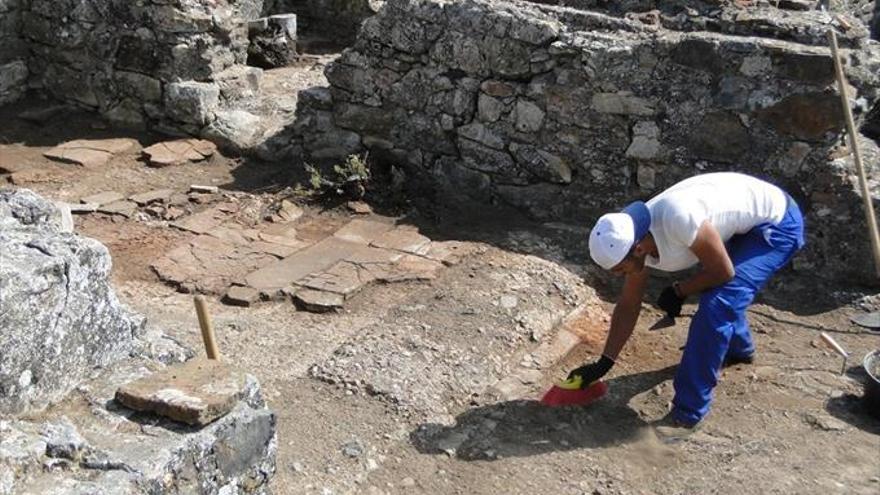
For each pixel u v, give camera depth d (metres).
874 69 6.00
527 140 6.75
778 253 4.80
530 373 5.07
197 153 7.65
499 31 6.64
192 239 6.41
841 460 4.40
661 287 6.05
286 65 9.29
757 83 6.03
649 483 4.30
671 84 6.25
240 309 5.60
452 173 7.10
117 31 7.99
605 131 6.49
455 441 4.51
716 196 4.64
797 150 5.98
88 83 8.23
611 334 4.78
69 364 3.41
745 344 5.12
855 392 4.93
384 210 6.89
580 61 6.44
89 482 3.01
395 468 4.32
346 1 9.91
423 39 6.91
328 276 5.89
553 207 6.77
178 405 3.32
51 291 3.30
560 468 4.38
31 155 7.66
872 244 5.20
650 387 5.00
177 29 7.78
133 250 6.25
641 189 6.50
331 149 7.50
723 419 4.73
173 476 3.19
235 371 3.59
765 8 6.55
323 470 4.24
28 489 2.95
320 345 5.18
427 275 5.94
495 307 5.55
